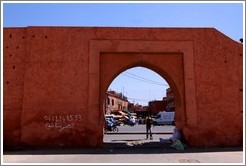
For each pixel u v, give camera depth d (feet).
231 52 54.03
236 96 53.16
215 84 53.11
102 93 52.60
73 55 52.70
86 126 51.08
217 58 53.67
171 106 207.31
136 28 53.57
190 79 52.85
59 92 51.88
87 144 50.75
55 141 50.90
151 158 39.11
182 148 48.67
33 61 52.70
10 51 53.42
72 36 53.16
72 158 39.24
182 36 53.72
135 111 244.22
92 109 51.37
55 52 52.80
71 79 52.16
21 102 52.16
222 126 52.26
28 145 50.80
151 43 53.31
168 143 56.08
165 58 53.88
